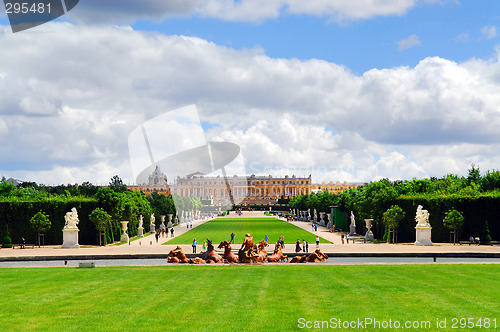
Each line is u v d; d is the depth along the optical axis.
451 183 119.69
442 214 75.31
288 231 100.69
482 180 110.69
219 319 22.28
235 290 29.56
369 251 56.59
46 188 176.25
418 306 24.81
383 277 34.91
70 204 77.12
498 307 24.56
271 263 45.28
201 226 121.06
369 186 89.44
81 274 37.47
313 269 40.03
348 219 105.06
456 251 55.59
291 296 27.53
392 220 73.50
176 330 20.59
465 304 25.27
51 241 76.56
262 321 21.92
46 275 36.97
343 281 33.03
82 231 76.38
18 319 22.52
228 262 46.16
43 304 25.67
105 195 77.69
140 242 77.31
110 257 53.38
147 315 23.09
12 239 75.62
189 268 41.25
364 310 23.95
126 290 29.73
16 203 76.00
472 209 74.25
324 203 123.62
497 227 73.94
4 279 34.84
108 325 21.39
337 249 60.91
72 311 24.00
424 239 69.81
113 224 80.62
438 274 36.34
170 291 29.31
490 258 51.94
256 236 86.56
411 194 87.88
